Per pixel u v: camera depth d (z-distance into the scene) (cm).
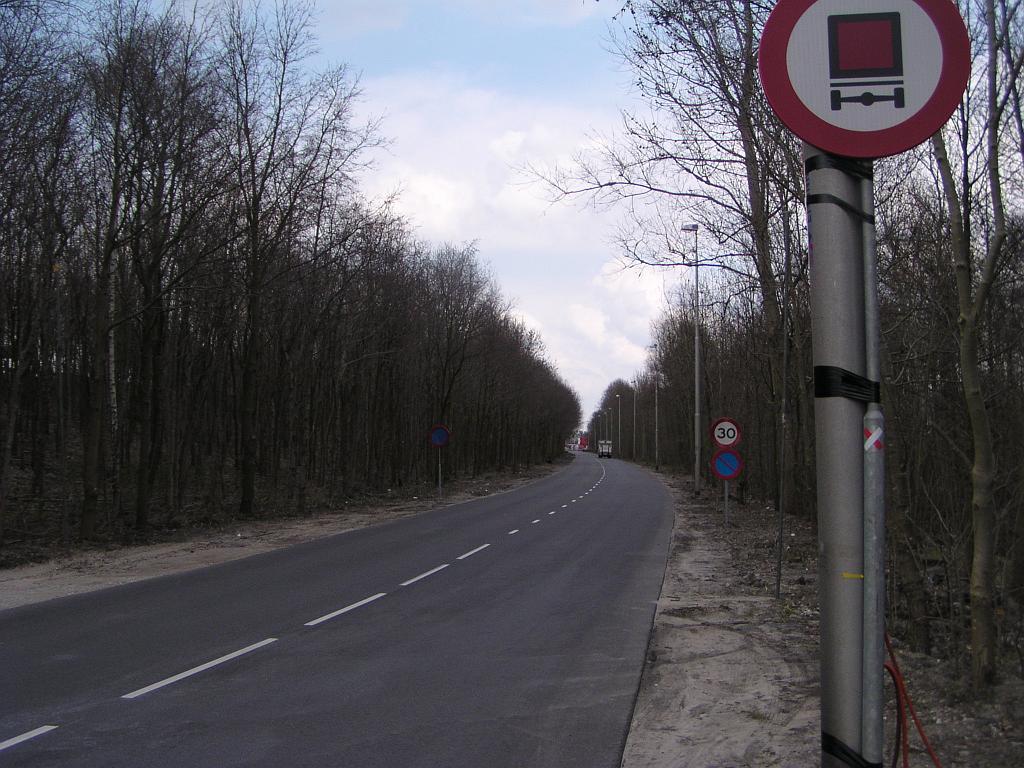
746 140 1080
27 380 2844
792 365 1927
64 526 1888
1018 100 538
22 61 1609
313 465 3888
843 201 290
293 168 2634
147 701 641
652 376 9294
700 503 3347
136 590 1218
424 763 505
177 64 2048
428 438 5328
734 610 1046
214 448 3928
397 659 781
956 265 528
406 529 2223
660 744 547
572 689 677
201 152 2100
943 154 525
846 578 277
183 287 2111
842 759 273
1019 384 743
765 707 621
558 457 13638
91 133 1947
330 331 3291
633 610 1048
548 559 1581
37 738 552
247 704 632
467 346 5238
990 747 459
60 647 834
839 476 279
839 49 293
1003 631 620
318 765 502
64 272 2230
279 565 1499
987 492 534
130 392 2731
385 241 3609
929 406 788
